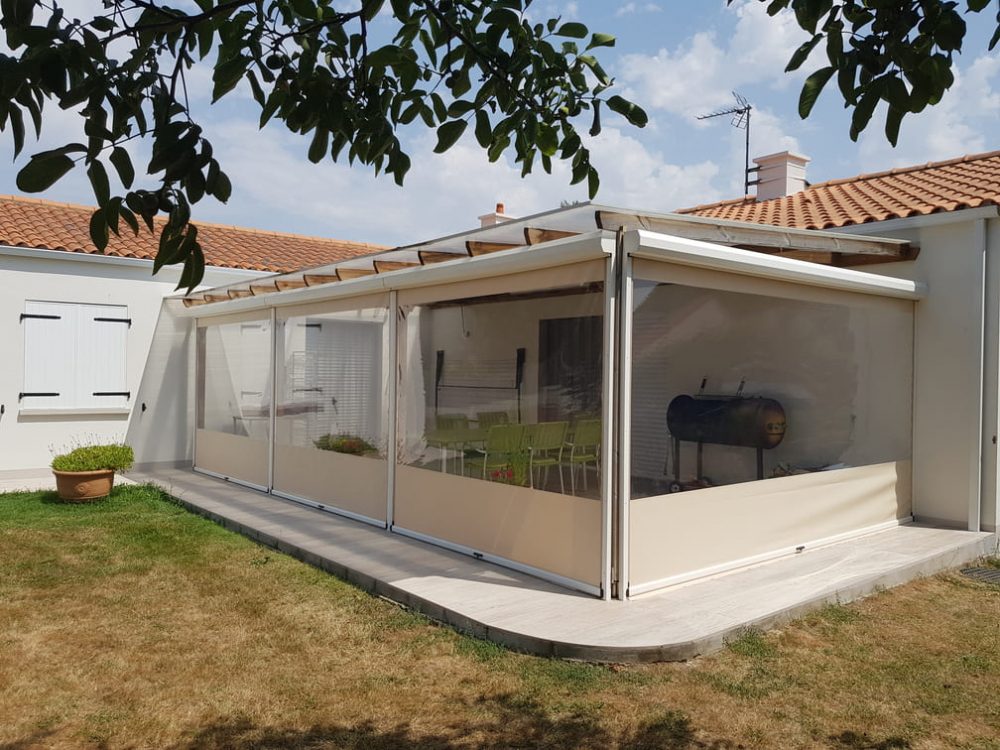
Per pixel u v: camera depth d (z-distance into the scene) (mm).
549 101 3072
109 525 8938
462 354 7477
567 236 6520
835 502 7844
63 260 12258
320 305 9742
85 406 12461
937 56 2330
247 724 4195
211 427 12602
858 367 8086
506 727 4156
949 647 5395
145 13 2230
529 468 6660
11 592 6434
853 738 4102
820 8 2188
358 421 8977
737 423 6785
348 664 4996
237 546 8016
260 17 2506
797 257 8641
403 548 7602
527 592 6117
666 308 6215
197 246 2045
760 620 5523
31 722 4199
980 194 8672
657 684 4672
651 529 6113
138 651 5211
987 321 8305
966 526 8445
